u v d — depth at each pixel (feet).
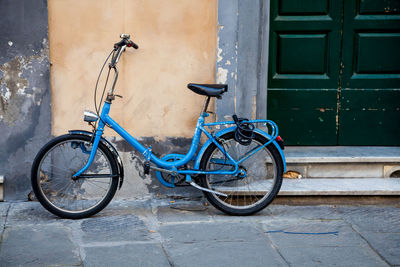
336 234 11.76
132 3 13.46
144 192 14.14
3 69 13.14
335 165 14.84
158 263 10.19
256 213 13.14
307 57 15.78
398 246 11.09
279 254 10.68
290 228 12.10
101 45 13.53
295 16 15.61
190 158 12.91
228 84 13.75
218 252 10.73
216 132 13.97
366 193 13.89
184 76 13.85
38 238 11.30
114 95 12.71
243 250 10.84
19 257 10.35
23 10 12.98
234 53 13.62
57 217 12.62
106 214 12.90
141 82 13.79
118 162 12.64
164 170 12.73
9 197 13.69
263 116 14.76
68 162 13.69
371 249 10.97
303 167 14.85
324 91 15.96
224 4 13.42
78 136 12.48
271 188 12.98
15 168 13.57
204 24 13.65
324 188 13.97
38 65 13.24
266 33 14.38
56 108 13.65
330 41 15.74
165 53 13.73
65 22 13.33
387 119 16.15
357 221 12.57
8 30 13.01
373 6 15.64
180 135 14.08
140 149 12.77
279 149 12.83
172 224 12.27
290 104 15.97
